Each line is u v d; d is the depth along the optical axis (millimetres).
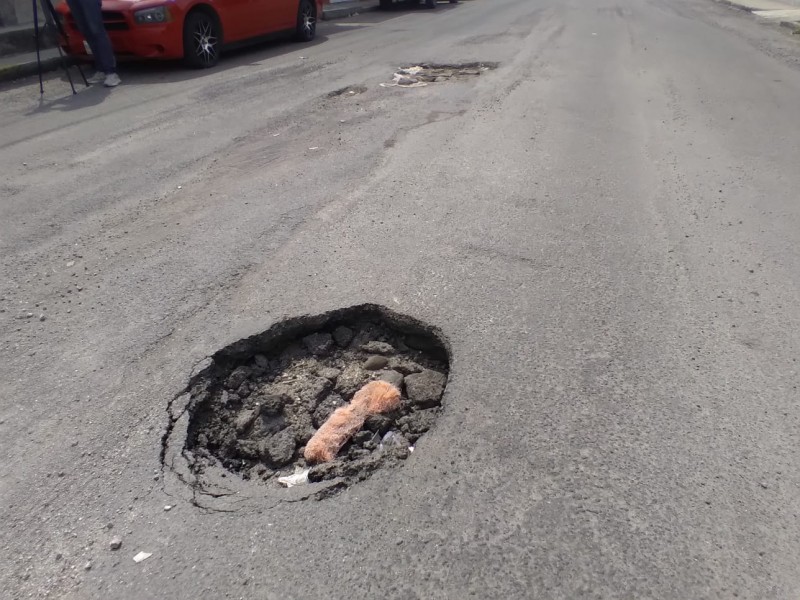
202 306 3672
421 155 6078
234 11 10547
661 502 2410
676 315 3584
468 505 2406
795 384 3043
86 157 6199
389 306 3627
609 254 4246
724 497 2432
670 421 2809
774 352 3277
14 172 5840
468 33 13469
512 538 2271
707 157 6062
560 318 3537
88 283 3957
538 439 2711
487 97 8148
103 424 2834
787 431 2756
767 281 3934
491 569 2162
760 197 5156
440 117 7297
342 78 9242
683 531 2293
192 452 2785
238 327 3463
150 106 7945
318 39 13078
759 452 2645
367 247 4309
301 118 7324
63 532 2326
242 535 2303
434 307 3615
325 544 2264
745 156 6094
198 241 4449
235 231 4582
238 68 10109
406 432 2902
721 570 2154
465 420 2820
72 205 5102
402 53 11055
